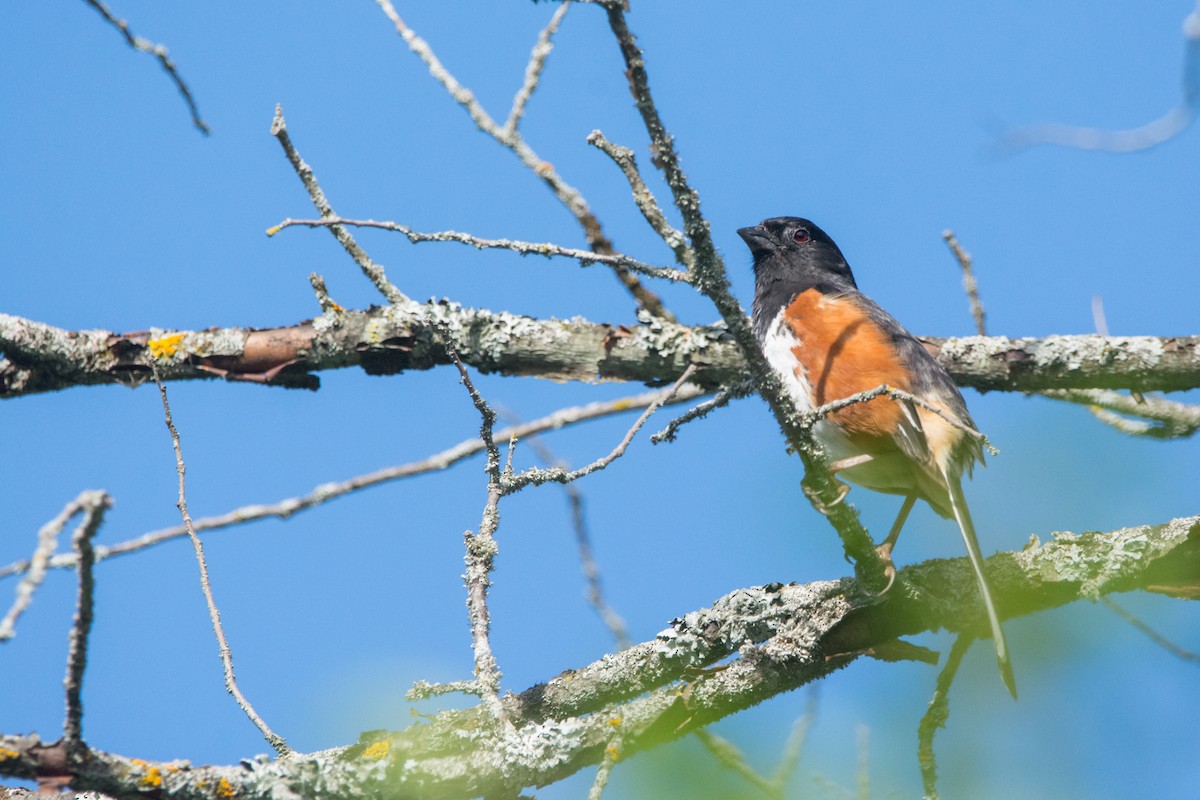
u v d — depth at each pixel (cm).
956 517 852
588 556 844
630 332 1090
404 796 690
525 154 1039
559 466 705
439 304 1098
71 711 595
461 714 723
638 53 625
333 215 1039
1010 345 1096
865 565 769
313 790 671
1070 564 809
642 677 793
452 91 993
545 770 716
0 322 1032
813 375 1021
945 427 977
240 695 700
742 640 792
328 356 1072
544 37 997
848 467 959
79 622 566
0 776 600
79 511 496
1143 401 1103
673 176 643
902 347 1016
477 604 698
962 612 799
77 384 1059
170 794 629
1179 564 799
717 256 668
